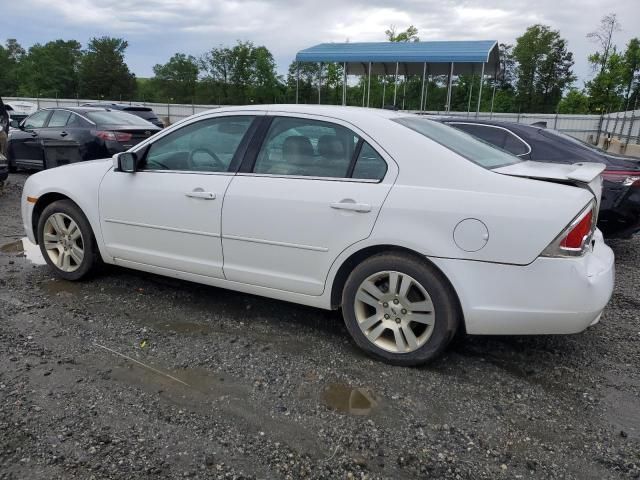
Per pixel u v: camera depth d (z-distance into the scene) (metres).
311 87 45.69
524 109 69.94
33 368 3.17
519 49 70.81
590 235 3.00
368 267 3.28
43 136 10.75
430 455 2.49
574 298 2.87
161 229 4.04
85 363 3.26
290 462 2.41
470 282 3.00
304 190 3.41
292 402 2.89
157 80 79.69
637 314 4.37
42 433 2.55
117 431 2.59
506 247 2.90
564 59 69.88
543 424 2.76
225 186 3.71
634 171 5.78
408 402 2.93
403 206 3.11
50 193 4.65
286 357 3.41
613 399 3.03
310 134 3.53
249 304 4.31
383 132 3.31
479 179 3.04
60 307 4.12
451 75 19.22
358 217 3.22
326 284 3.44
